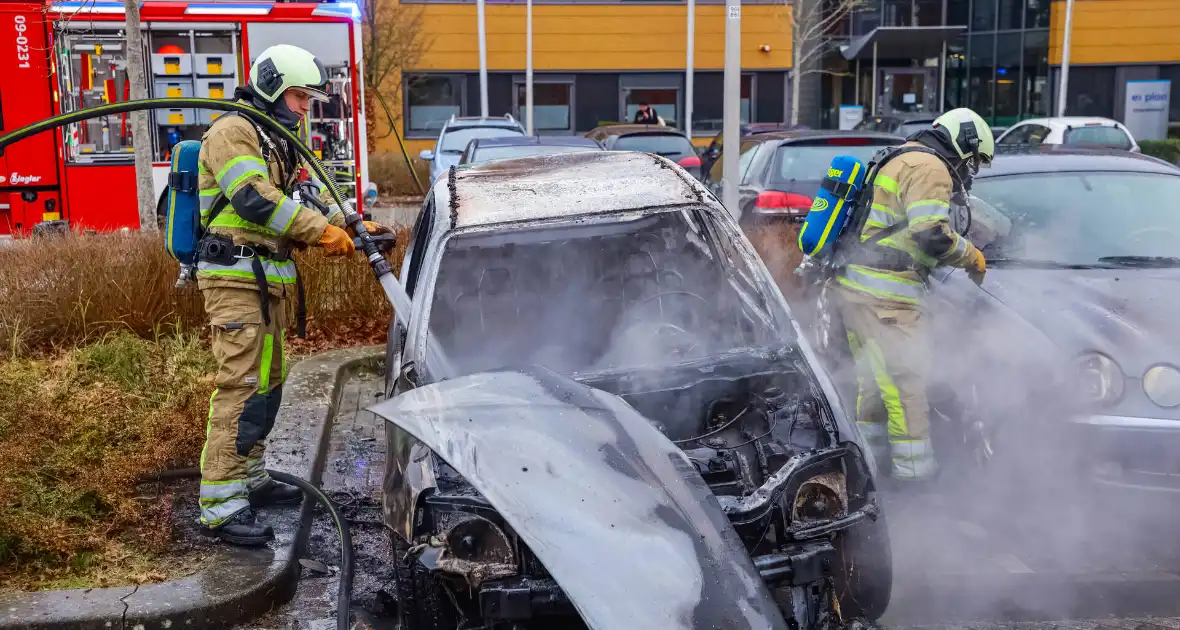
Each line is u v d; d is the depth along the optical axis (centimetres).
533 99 2662
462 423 286
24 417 472
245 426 388
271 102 388
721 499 290
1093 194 550
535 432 282
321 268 733
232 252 383
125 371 564
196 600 339
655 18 2639
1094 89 2680
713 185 1059
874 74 2622
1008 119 2723
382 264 378
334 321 736
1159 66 2658
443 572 283
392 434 345
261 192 367
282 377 414
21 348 614
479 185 446
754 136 1027
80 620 327
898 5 2752
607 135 1516
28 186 1149
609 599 246
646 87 2677
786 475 298
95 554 377
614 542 256
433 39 2417
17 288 643
